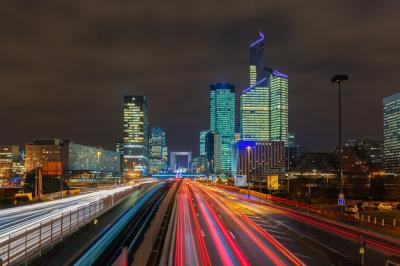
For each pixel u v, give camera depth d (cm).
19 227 5222
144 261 3688
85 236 5375
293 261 3859
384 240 4941
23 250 3769
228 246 4622
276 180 10794
